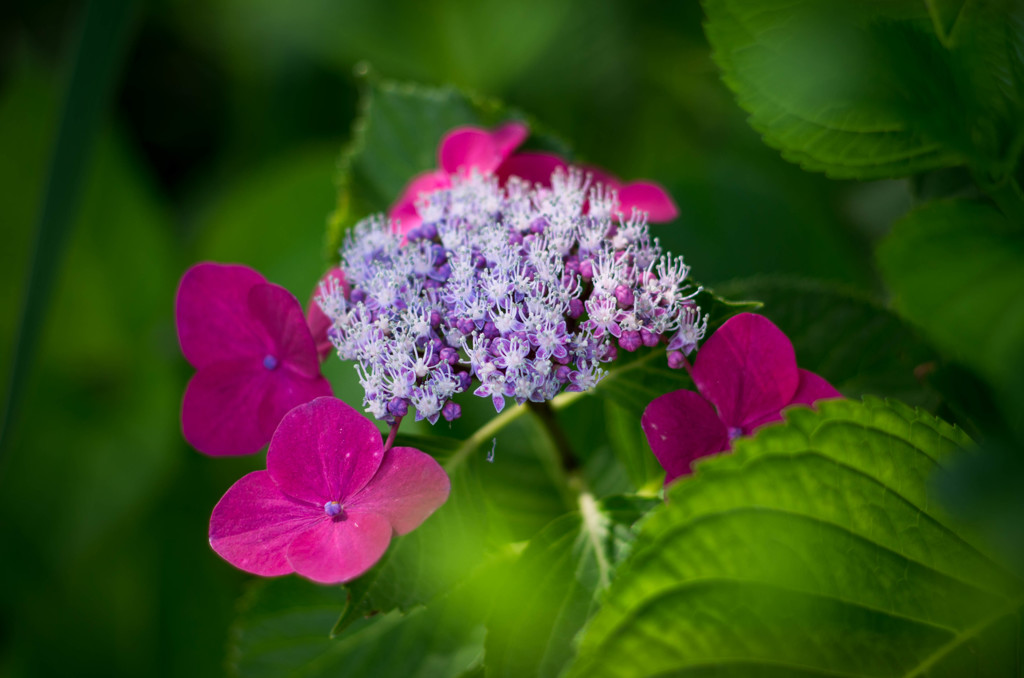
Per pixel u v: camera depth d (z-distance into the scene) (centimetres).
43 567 71
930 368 52
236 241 74
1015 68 48
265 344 50
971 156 49
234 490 48
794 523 47
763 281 54
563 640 49
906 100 49
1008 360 48
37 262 59
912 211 49
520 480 56
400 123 59
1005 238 49
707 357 49
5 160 73
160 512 72
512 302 48
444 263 50
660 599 46
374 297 49
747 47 49
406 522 47
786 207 61
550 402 52
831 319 54
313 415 48
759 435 47
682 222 61
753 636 46
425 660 53
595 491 56
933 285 49
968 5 48
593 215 50
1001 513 43
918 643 47
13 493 72
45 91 74
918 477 47
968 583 47
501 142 53
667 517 47
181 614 70
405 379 48
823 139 49
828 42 48
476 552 50
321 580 46
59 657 69
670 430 49
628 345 48
